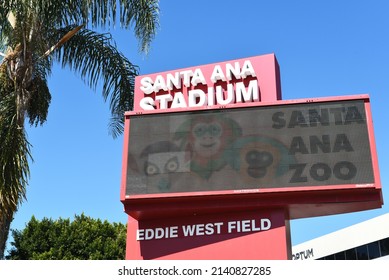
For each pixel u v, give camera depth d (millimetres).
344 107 14867
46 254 32938
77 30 17719
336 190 13992
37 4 15461
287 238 15297
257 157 14781
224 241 15133
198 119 15664
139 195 15000
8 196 14047
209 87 17328
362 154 14211
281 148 14719
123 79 18953
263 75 17000
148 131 15812
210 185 14742
